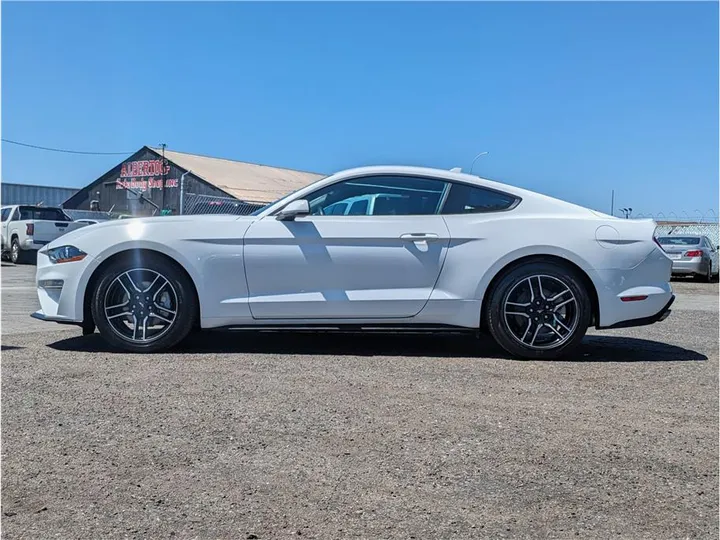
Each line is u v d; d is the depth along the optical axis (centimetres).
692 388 395
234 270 470
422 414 336
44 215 2105
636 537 218
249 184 4244
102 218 2916
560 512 234
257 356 464
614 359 480
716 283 1658
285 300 470
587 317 471
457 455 282
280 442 294
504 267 471
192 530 219
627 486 256
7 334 554
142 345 472
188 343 512
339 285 471
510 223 473
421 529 221
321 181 493
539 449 291
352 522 225
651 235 480
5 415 325
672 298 481
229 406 343
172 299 474
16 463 268
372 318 473
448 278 471
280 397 360
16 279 1339
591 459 281
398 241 471
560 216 480
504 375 422
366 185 491
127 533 216
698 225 2156
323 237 469
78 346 496
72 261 474
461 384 396
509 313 471
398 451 286
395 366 440
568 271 470
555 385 398
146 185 4331
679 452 290
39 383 383
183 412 333
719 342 564
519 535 218
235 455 279
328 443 294
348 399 359
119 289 475
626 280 471
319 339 537
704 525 227
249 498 241
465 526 224
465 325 473
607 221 481
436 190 488
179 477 258
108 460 273
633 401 366
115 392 366
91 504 235
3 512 229
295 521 225
